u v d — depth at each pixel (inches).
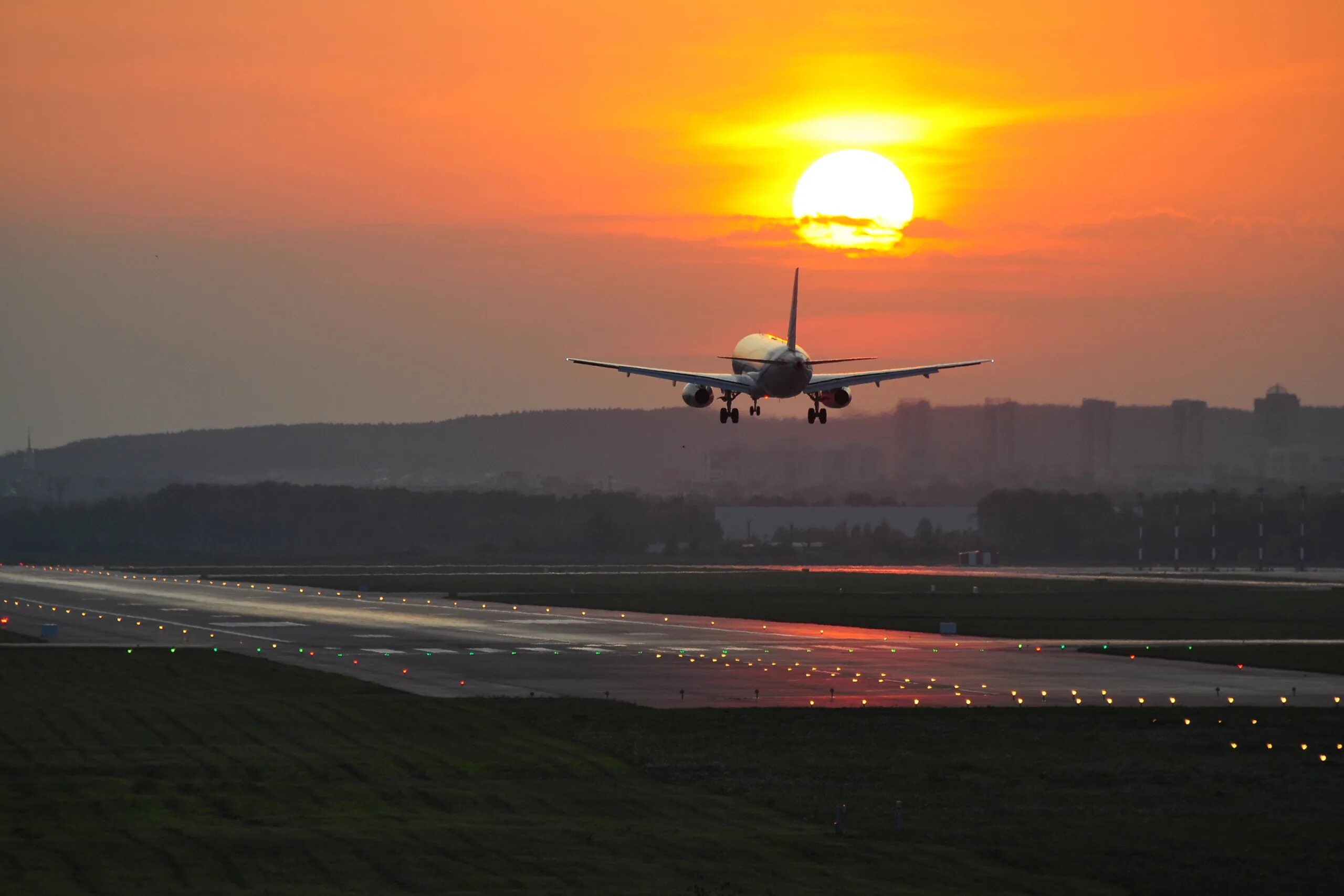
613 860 4259.4
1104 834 4751.5
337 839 4456.2
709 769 5821.9
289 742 6250.0
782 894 3941.9
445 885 3961.6
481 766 5762.8
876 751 6318.9
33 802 4963.1
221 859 4200.3
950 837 4682.6
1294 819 5014.8
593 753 6131.9
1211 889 4136.3
